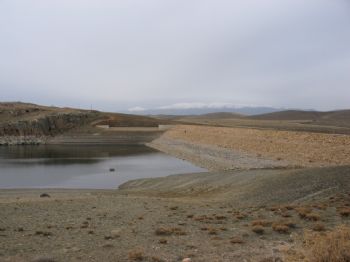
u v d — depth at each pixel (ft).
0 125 371.56
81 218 53.31
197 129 305.32
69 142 343.87
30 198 86.79
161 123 478.59
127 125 445.78
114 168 174.50
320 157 134.51
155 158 217.97
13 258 32.86
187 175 128.57
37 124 391.24
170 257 33.22
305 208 53.83
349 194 62.49
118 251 35.29
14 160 205.87
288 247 35.19
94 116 462.19
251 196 73.05
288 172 90.27
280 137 175.01
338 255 27.25
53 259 32.32
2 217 53.98
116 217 53.98
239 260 31.91
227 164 169.58
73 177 147.84
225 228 44.70
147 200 75.15
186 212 58.03
